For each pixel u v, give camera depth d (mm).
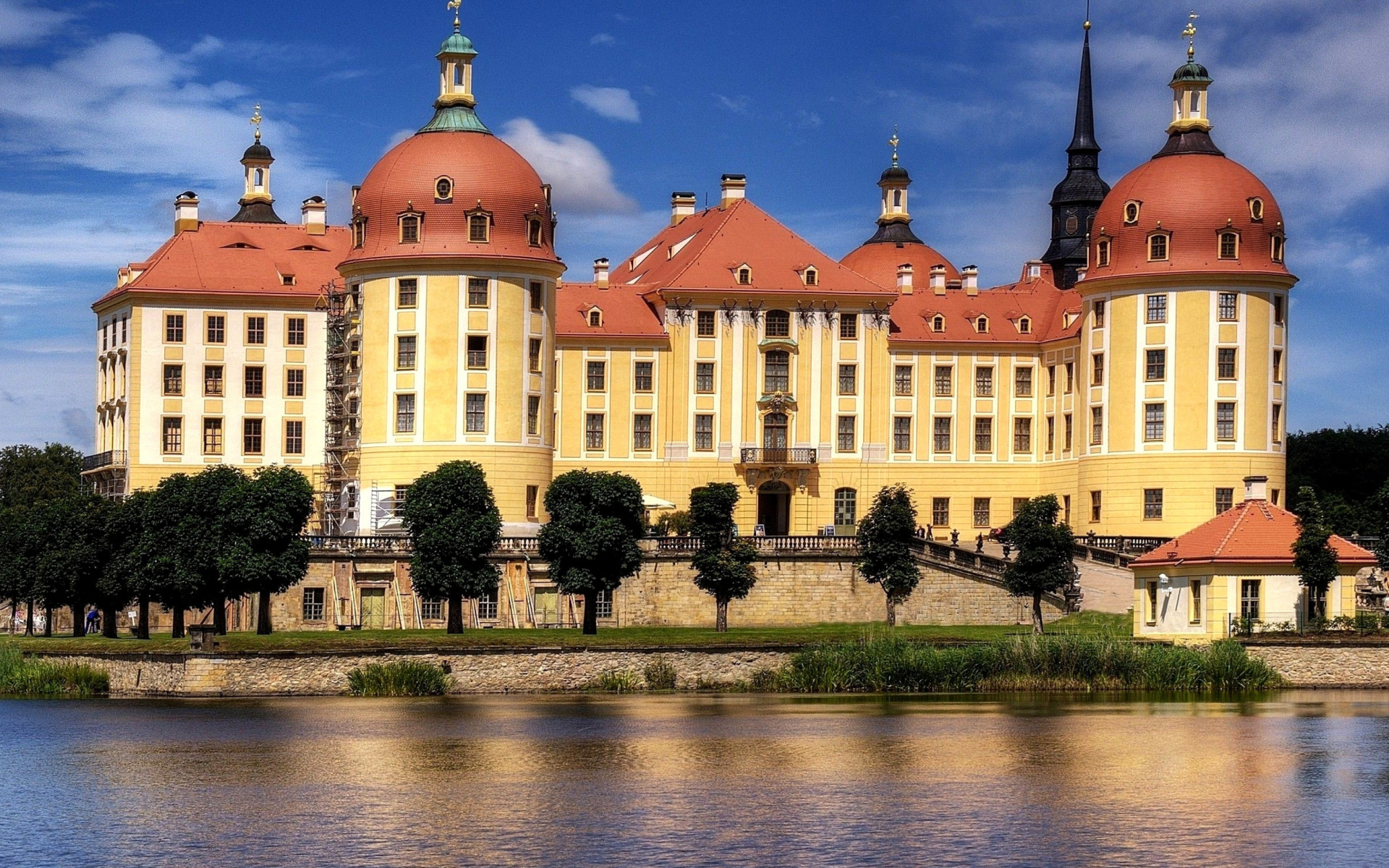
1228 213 155250
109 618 123000
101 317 166000
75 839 63938
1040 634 112688
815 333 164750
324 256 162250
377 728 88688
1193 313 154750
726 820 66375
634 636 114000
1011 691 106562
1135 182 159250
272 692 103188
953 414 168000
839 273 166250
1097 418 159875
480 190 147750
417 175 148500
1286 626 110625
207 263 158875
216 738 85562
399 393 147250
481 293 147000
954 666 107062
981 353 168875
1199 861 60406
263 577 114000
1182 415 154750
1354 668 106812
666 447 161750
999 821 66250
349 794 71312
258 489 115188
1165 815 67312
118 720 91875
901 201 194750
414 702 99812
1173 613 114188
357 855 61281
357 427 151000
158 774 75875
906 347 167000
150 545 114938
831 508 164750
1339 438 182375
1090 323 160750
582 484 120812
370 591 133250
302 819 66750
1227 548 111125
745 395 163125
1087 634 114562
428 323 146750
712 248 164750
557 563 119812
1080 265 191625
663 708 96812
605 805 68938
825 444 164750
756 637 113188
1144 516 156000
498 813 67625
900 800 70000
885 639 110562
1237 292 154750
